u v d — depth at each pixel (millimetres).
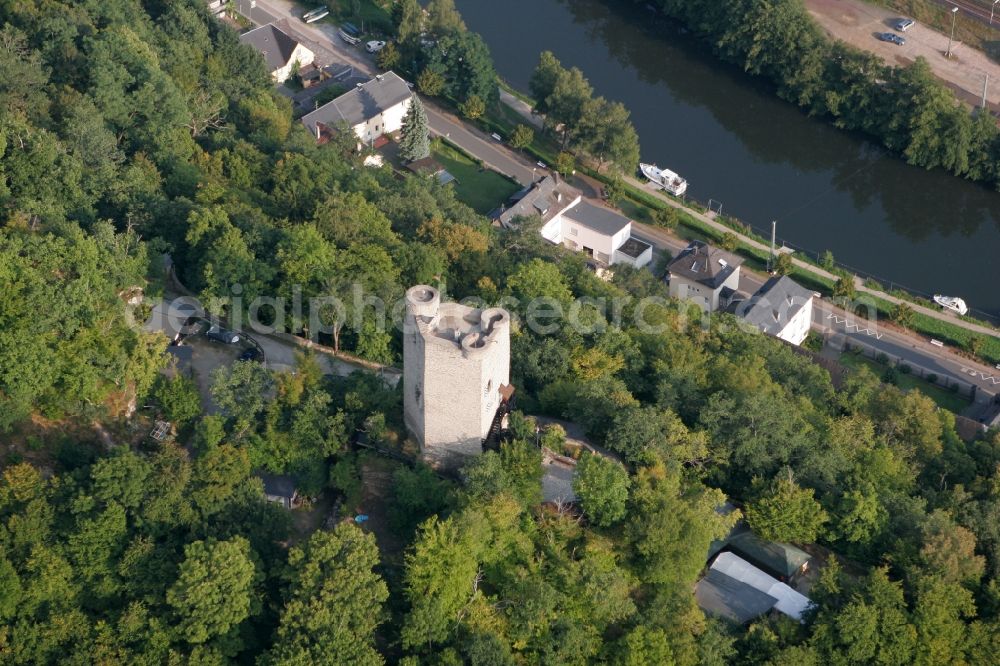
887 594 178875
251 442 180000
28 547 158500
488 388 174375
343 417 182000
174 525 164250
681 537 176375
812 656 174000
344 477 179000
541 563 170125
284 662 149125
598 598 166875
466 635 162125
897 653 176500
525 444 178750
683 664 167125
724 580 185000
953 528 195500
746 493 198875
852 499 194750
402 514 173750
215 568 154125
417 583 161000
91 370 180000
